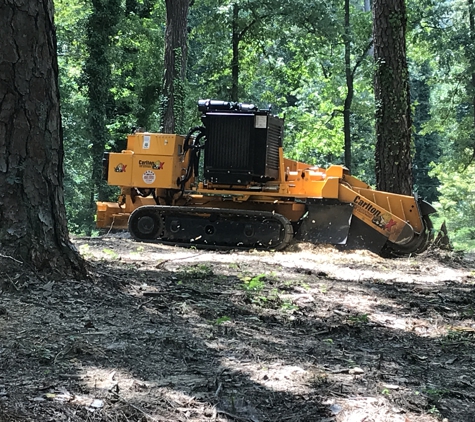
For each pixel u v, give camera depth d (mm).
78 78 30078
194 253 12156
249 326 5652
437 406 3926
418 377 4535
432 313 6836
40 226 6184
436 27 31906
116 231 16172
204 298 6609
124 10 31000
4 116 6062
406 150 15883
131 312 5645
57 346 4465
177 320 5559
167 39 23594
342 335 5680
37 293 5793
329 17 26875
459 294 8234
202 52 34781
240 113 14195
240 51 29516
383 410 3736
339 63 29969
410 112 16125
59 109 6434
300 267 10461
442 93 50750
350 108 33156
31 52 6152
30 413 3297
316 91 37844
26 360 4141
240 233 14312
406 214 14180
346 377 4363
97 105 29219
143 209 14836
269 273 9188
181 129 23516
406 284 9133
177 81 23406
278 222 14125
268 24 28078
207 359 4523
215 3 28500
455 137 37625
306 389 4027
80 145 30391
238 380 4102
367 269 11062
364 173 40469
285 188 14414
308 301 7055
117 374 4016
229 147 14156
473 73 33281
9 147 6082
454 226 37562
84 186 31875
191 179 15242
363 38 28719
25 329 4805
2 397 3479
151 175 14961
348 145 30203
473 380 4539
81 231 30250
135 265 8742
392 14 15781
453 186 38500
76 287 6121
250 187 14523
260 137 14078
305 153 36406
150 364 4281
